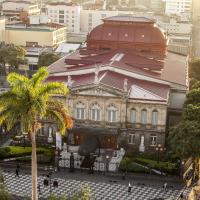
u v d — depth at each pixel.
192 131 114.31
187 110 125.00
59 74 156.38
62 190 113.69
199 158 118.06
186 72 171.00
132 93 137.62
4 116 81.00
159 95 138.12
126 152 135.75
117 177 122.19
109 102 135.50
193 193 113.81
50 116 83.31
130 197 111.50
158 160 126.69
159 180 120.88
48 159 127.56
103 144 138.38
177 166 123.25
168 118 149.38
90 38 182.50
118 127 136.88
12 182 118.00
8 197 90.25
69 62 167.12
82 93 136.38
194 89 144.38
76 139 139.50
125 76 150.00
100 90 135.00
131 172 123.75
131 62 161.50
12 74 82.69
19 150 132.62
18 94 80.06
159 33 180.12
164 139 136.62
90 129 136.50
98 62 163.62
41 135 143.25
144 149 137.50
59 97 138.38
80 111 138.12
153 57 174.00
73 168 124.81
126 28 182.12
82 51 180.62
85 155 130.38
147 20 182.75
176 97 151.00
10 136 147.50
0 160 128.50
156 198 110.50
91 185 117.06
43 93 81.62
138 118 136.75
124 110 135.50
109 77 144.12
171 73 162.88
